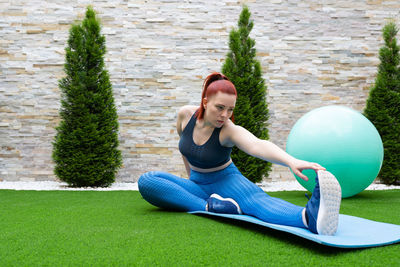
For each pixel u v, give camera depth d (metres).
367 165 3.71
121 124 6.19
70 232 2.11
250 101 5.55
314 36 6.38
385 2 6.41
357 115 3.95
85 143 5.25
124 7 6.27
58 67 6.19
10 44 6.20
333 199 1.80
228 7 6.34
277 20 6.36
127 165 6.17
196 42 6.30
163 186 2.82
